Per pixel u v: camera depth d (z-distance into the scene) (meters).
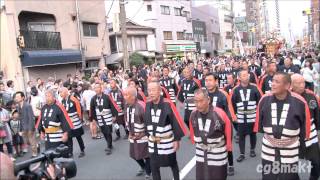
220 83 15.33
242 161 7.66
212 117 4.93
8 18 20.70
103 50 29.27
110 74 17.72
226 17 70.25
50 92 7.63
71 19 25.92
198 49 51.41
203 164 5.05
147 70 21.00
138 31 37.84
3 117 9.48
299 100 4.52
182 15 48.94
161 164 5.71
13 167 2.10
